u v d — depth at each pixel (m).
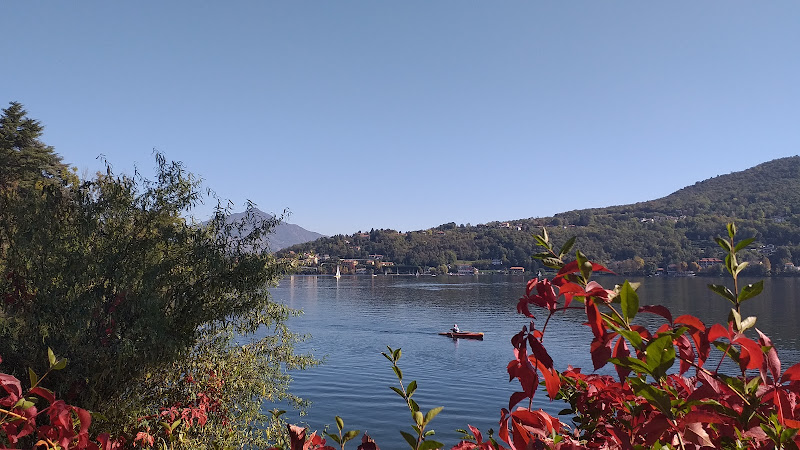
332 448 1.21
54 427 1.27
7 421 1.21
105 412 7.33
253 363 9.56
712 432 0.86
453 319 69.62
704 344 0.81
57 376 7.41
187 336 8.38
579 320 63.16
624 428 0.96
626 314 0.70
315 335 54.56
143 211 8.88
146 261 8.30
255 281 8.98
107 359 7.43
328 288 139.38
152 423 7.27
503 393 31.19
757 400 0.72
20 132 29.55
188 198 9.13
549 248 0.83
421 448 1.00
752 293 0.83
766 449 0.72
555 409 12.84
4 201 8.61
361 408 27.53
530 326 0.80
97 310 7.70
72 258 7.77
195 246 8.91
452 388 32.47
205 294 8.88
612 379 1.12
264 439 6.27
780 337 47.56
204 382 8.62
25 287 7.58
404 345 48.78
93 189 9.02
